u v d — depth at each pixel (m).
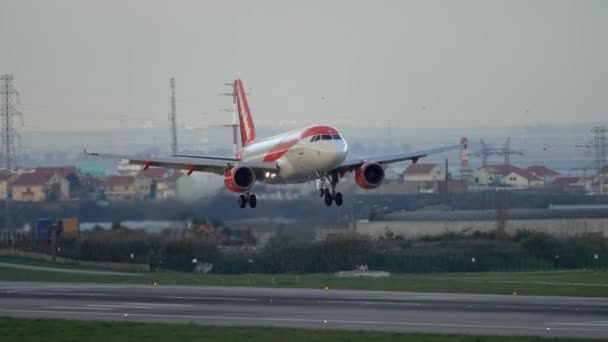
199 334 143.25
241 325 159.12
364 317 172.00
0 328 152.25
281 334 142.38
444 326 157.38
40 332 147.38
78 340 139.12
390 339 136.75
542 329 152.50
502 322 162.88
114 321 162.00
